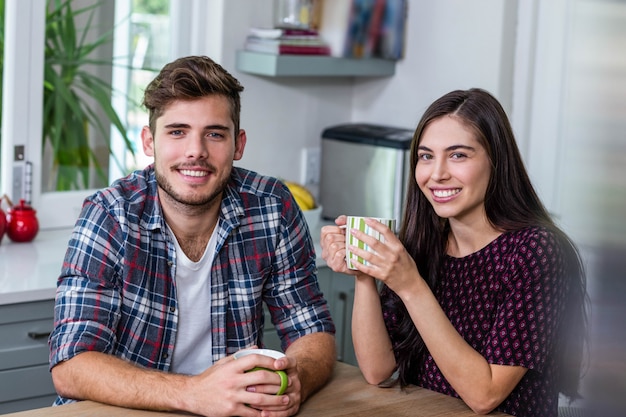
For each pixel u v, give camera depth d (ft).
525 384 5.37
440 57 10.75
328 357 5.80
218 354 6.04
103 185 10.09
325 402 5.20
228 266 6.07
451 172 5.48
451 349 5.14
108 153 10.07
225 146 5.63
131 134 10.25
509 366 5.15
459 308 5.71
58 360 5.28
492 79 10.28
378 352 5.62
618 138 1.82
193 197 5.57
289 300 6.30
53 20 9.41
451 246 5.91
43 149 9.52
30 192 9.37
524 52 10.21
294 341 6.17
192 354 6.06
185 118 5.49
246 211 6.17
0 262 8.21
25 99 9.22
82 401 5.04
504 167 5.58
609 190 1.85
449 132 5.48
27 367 7.66
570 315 5.04
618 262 1.84
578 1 1.92
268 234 6.21
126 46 10.04
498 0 10.14
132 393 4.93
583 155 1.91
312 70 10.36
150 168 6.11
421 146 5.61
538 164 10.25
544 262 5.27
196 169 5.53
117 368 5.09
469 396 5.10
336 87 11.47
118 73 10.04
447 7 10.64
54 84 9.52
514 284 5.31
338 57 10.59
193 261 5.94
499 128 5.54
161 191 5.82
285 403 4.88
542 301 5.23
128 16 10.00
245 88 10.53
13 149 9.20
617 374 1.89
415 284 5.21
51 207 9.61
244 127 10.61
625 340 1.86
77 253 5.62
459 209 5.51
